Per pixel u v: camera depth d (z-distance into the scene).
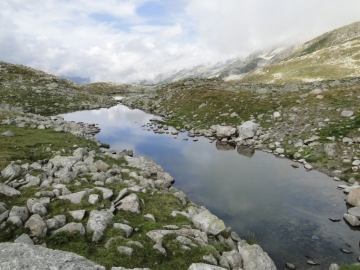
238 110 51.41
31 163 23.41
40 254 7.34
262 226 18.14
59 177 20.12
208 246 12.74
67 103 83.50
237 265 12.27
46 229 12.41
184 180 26.97
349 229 17.42
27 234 12.01
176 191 23.11
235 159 33.25
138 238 12.70
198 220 15.96
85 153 27.44
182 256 11.73
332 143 30.50
